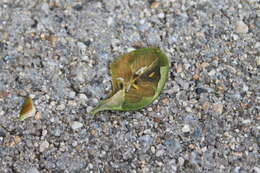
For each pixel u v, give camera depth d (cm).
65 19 70
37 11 70
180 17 69
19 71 67
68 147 64
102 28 69
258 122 64
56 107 65
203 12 70
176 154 63
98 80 66
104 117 65
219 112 65
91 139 64
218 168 63
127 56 67
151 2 70
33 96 66
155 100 65
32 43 68
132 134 64
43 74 67
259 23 69
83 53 68
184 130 64
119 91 65
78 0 70
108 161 63
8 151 64
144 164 63
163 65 66
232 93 65
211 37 68
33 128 64
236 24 69
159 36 68
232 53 67
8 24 69
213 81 66
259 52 67
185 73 66
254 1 70
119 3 70
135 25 69
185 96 65
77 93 66
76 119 65
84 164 63
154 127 64
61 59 67
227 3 70
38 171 63
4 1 70
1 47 68
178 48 68
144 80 65
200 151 63
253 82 66
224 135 64
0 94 66
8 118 65
